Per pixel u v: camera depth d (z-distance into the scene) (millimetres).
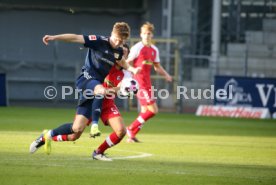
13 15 93062
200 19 92688
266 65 91125
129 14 95250
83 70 31641
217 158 35844
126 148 39531
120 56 31516
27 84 91375
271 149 42750
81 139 44188
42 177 25969
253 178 28078
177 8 92188
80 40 30844
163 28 91688
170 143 44094
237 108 78938
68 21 94375
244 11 94375
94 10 94125
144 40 45594
